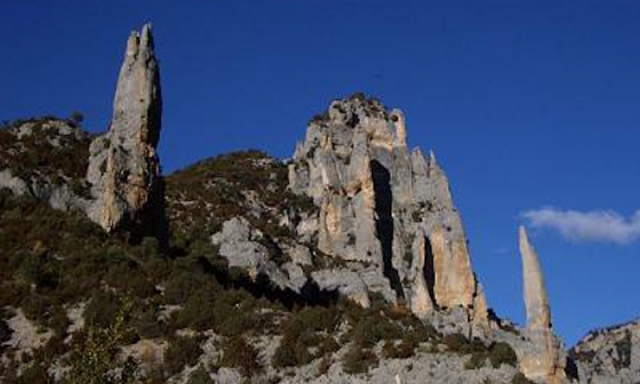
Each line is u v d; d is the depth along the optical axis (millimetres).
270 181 138000
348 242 116938
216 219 115500
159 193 77875
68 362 55938
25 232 71000
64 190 77562
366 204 119000
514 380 53375
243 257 95938
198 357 59562
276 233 118125
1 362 57156
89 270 67375
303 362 58906
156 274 69125
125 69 79625
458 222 119938
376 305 98812
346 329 63969
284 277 97812
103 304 62562
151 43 80500
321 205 123312
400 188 129000
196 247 97438
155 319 62625
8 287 64438
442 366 55750
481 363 55406
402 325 76938
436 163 131875
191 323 63500
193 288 67938
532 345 66000
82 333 59031
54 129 91562
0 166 78812
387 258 117688
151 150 78250
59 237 70750
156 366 57906
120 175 75750
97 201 76875
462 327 99562
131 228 74812
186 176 138625
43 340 59438
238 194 130000
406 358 57375
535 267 68312
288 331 62375
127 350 59031
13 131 90312
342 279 102812
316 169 130875
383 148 133750
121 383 33938
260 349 60438
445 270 115562
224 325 63312
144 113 77812
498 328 107625
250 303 67250
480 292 114062
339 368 57281
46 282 65688
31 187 76688
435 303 112000
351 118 137375
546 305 67375
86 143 91062
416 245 116250
